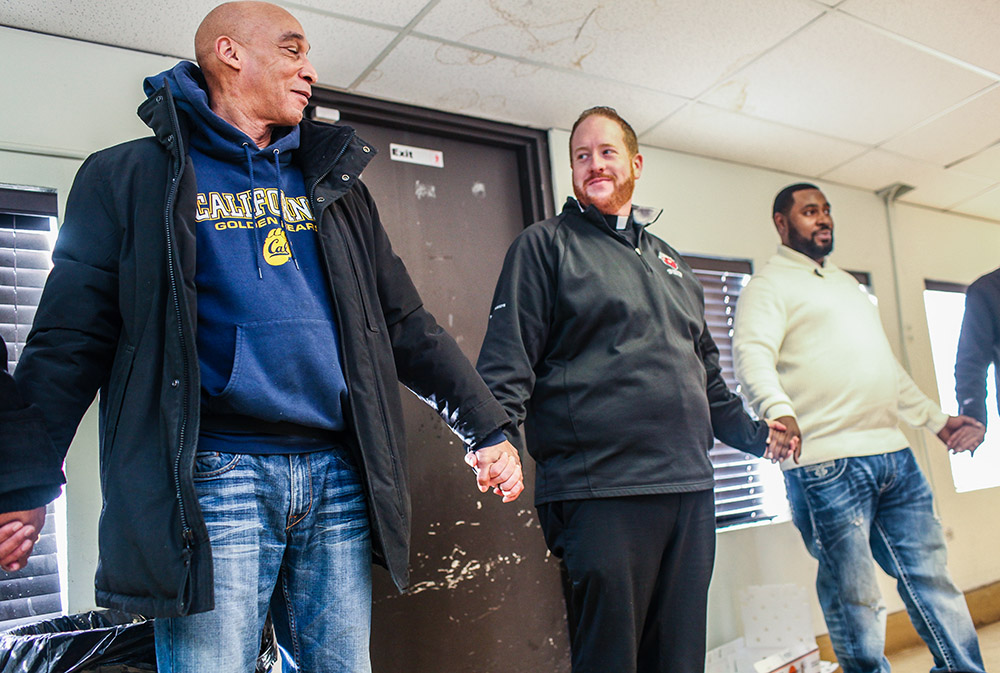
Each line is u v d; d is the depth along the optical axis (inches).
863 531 103.4
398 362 49.5
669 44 91.7
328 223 45.1
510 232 105.0
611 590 60.8
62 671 50.6
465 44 86.9
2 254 73.4
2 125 72.0
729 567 105.8
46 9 72.2
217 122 42.3
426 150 100.6
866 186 142.4
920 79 105.4
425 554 87.4
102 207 40.6
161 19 75.6
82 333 39.0
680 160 121.0
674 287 72.9
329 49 84.7
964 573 128.3
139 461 36.4
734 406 76.8
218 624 36.4
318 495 41.0
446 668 85.4
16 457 35.4
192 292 38.1
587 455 63.6
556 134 108.3
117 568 36.0
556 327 68.2
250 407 38.4
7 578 68.2
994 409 130.8
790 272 119.9
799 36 92.8
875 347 115.2
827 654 110.0
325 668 40.5
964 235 156.9
